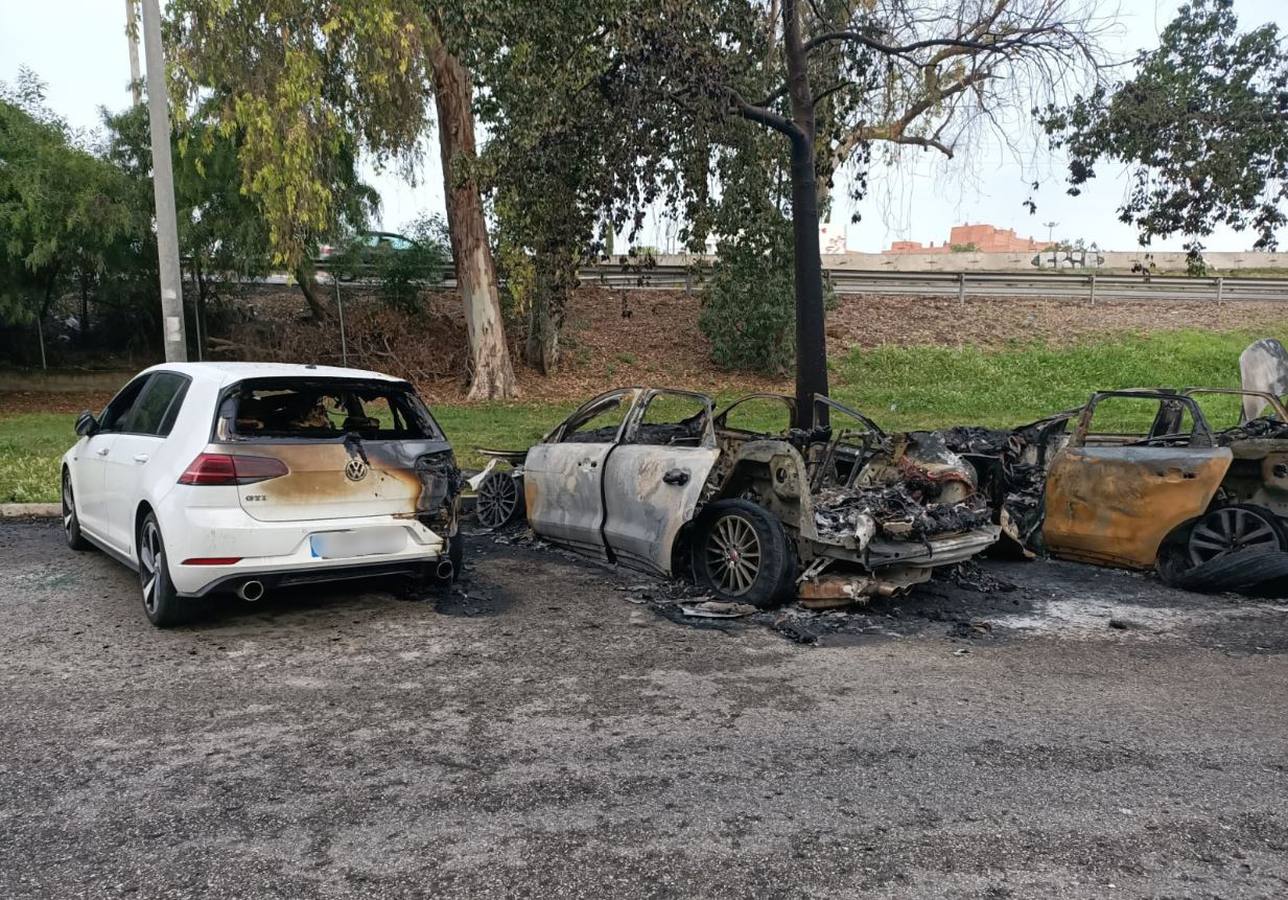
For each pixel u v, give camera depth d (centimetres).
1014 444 887
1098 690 472
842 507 629
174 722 416
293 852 306
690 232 996
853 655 529
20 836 315
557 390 1980
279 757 380
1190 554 701
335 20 1419
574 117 873
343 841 314
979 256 3062
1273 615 622
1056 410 1733
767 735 409
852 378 2012
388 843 312
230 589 530
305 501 539
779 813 336
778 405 1087
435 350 2192
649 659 515
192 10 1425
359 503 559
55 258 1797
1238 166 935
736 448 778
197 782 357
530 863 300
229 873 293
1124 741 405
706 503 655
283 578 535
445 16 944
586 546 748
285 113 1451
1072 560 762
